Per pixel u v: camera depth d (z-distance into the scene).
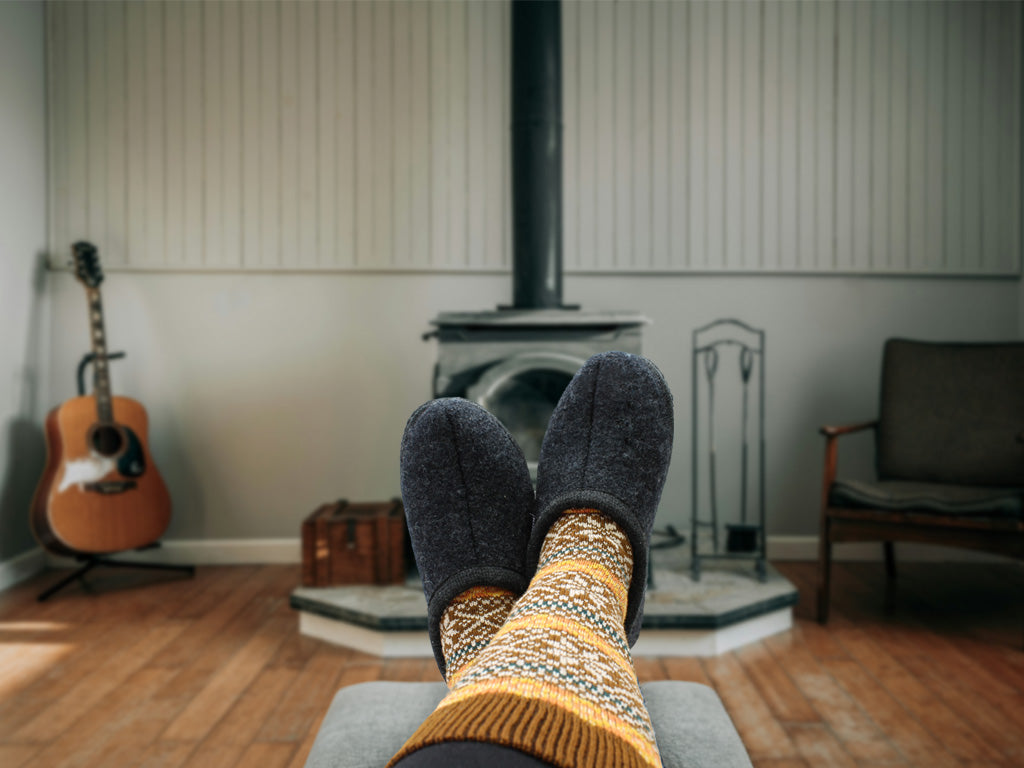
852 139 2.77
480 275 2.76
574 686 0.52
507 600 0.81
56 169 2.72
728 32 2.75
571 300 2.76
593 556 0.73
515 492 0.95
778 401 2.78
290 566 2.72
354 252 2.74
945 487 2.16
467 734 0.45
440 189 2.75
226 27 2.73
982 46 2.78
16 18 2.55
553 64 2.31
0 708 1.62
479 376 2.13
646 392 0.95
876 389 2.79
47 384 2.73
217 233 2.73
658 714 0.91
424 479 0.94
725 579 2.21
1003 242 2.79
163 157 2.73
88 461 2.43
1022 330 2.79
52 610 2.25
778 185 2.77
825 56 2.76
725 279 2.78
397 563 2.16
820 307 2.79
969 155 2.79
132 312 2.73
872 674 1.79
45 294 2.71
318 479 2.76
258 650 1.94
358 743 0.85
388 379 2.76
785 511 2.79
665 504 2.79
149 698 1.66
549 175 2.30
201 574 2.62
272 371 2.75
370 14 2.74
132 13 2.72
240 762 1.40
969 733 1.50
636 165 2.75
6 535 2.54
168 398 2.74
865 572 2.66
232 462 2.75
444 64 2.74
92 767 1.39
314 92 2.73
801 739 1.48
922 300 2.79
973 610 2.25
